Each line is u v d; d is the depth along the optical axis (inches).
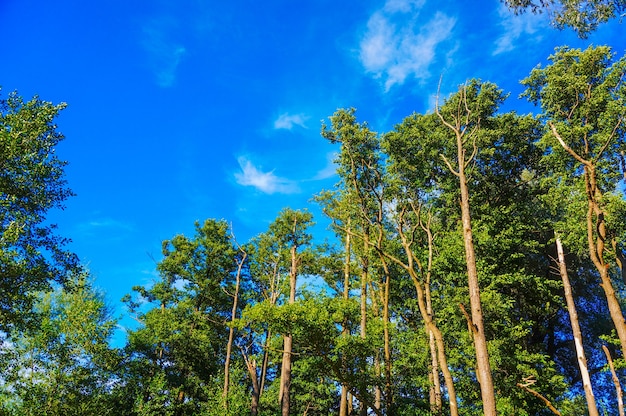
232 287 1194.6
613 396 923.4
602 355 975.0
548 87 853.2
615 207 632.4
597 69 835.4
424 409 666.8
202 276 1180.5
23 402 657.6
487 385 324.8
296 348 606.9
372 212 762.2
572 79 817.5
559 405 695.7
